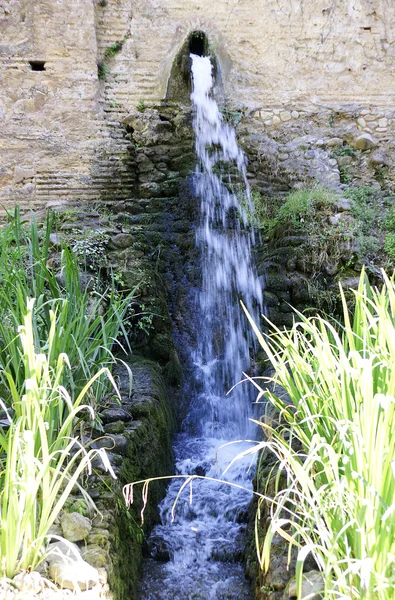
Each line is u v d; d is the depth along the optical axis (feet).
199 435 15.90
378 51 23.49
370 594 6.50
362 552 6.78
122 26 22.68
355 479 7.18
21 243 16.96
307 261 17.29
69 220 18.51
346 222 17.94
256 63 23.34
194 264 18.51
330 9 23.43
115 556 9.07
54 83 21.25
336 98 23.39
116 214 19.65
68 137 21.03
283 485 9.81
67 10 21.49
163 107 22.48
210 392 16.79
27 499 7.64
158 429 13.19
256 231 19.39
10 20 21.11
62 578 7.80
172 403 15.88
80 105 21.31
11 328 11.14
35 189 20.51
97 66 21.95
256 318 17.38
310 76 23.38
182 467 13.89
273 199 20.21
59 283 15.56
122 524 10.06
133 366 15.06
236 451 14.76
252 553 10.43
